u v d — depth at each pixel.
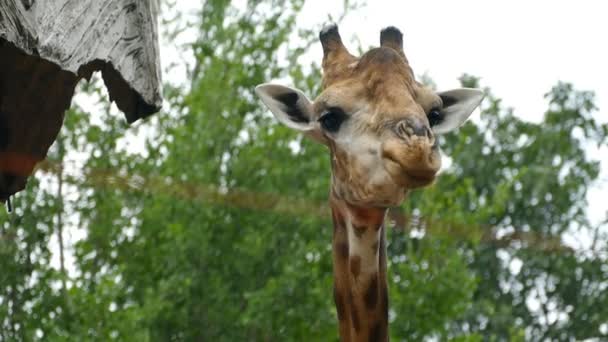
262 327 17.28
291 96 9.53
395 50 9.47
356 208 9.08
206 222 17.92
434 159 8.23
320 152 18.77
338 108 8.86
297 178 18.34
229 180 18.34
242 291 18.03
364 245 9.27
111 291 16.52
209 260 17.94
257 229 17.91
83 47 8.59
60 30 8.44
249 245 17.72
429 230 17.14
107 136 18.88
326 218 17.97
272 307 17.25
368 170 8.65
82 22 8.64
